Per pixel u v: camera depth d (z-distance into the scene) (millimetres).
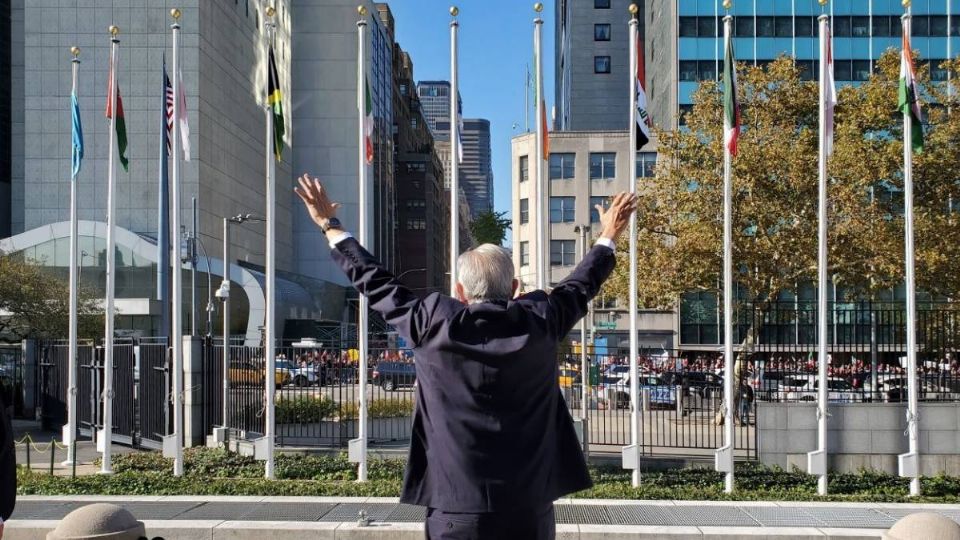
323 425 19547
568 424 3721
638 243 26766
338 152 87125
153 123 64500
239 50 73625
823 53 13586
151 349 18312
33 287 46750
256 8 78812
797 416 15258
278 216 82625
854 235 25703
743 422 23859
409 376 17625
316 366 17516
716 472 14656
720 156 25969
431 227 138375
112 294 14883
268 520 9516
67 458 16484
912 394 13391
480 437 3387
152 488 12219
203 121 63938
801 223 26016
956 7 62438
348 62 87438
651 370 24281
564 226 64125
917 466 13234
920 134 13922
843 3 62781
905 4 13820
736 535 9047
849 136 27219
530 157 65875
